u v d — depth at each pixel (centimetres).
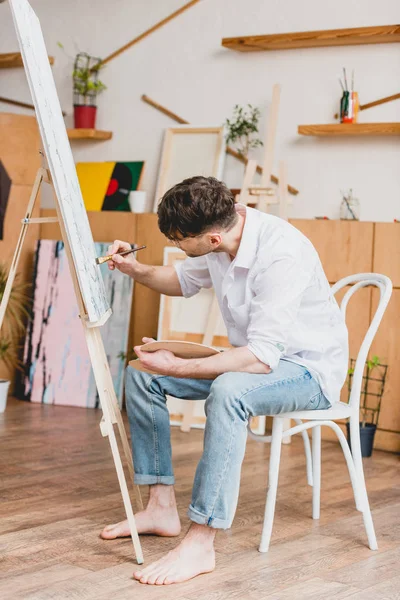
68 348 490
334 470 366
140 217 488
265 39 459
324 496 322
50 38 555
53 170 208
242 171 485
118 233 496
